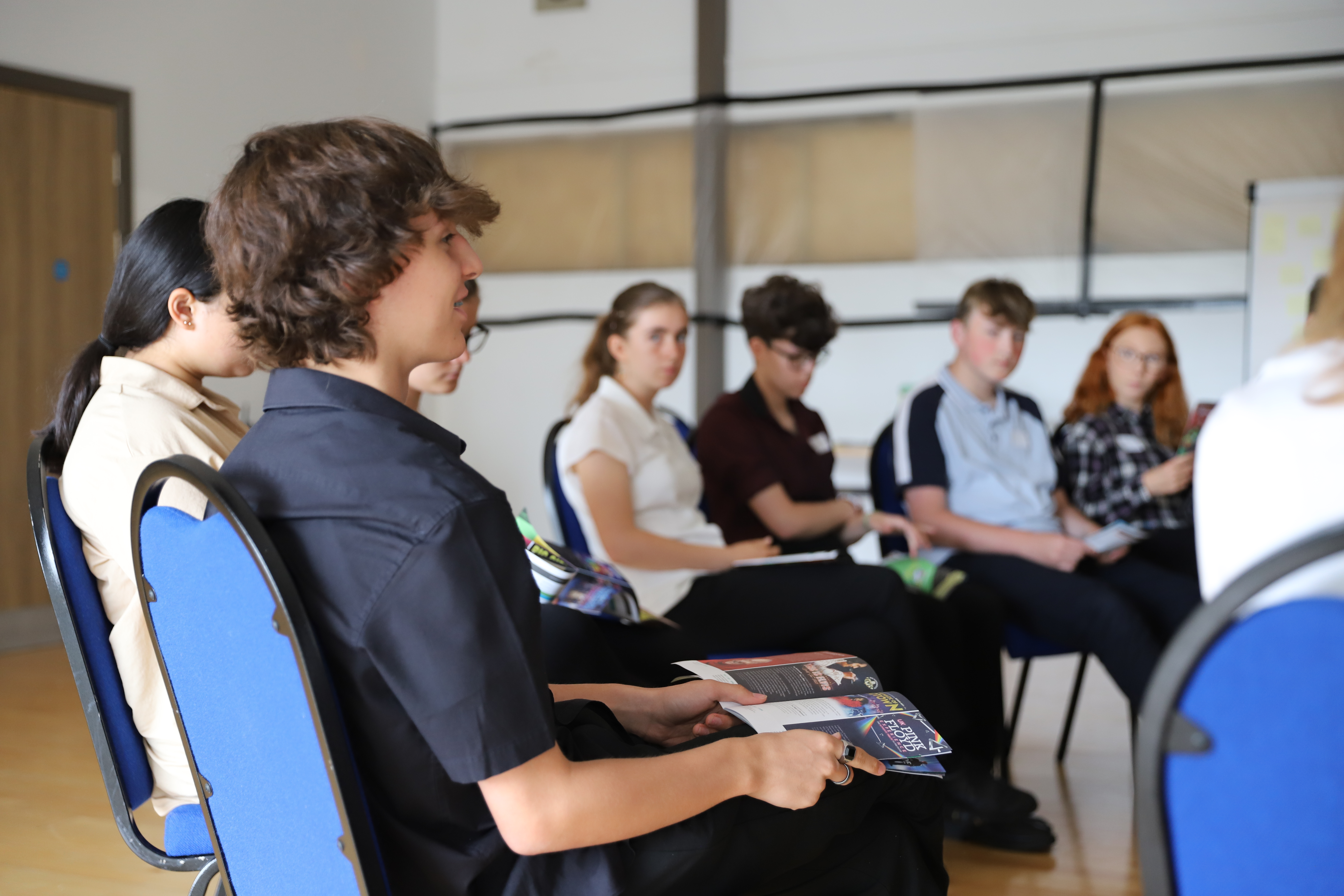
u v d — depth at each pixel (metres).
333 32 6.01
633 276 6.34
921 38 5.80
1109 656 2.23
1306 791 0.67
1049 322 5.59
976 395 2.65
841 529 2.58
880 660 1.98
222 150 5.35
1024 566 2.38
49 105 4.59
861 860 1.15
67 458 1.28
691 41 6.24
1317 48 5.15
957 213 5.69
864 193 5.85
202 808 1.05
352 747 0.90
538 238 6.55
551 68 6.55
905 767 1.08
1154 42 5.39
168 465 0.92
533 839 0.86
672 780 0.92
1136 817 0.73
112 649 1.25
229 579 0.89
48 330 4.61
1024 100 5.55
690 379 6.22
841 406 5.98
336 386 0.92
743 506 2.52
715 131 6.09
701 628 2.10
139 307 1.37
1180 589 2.41
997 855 2.17
